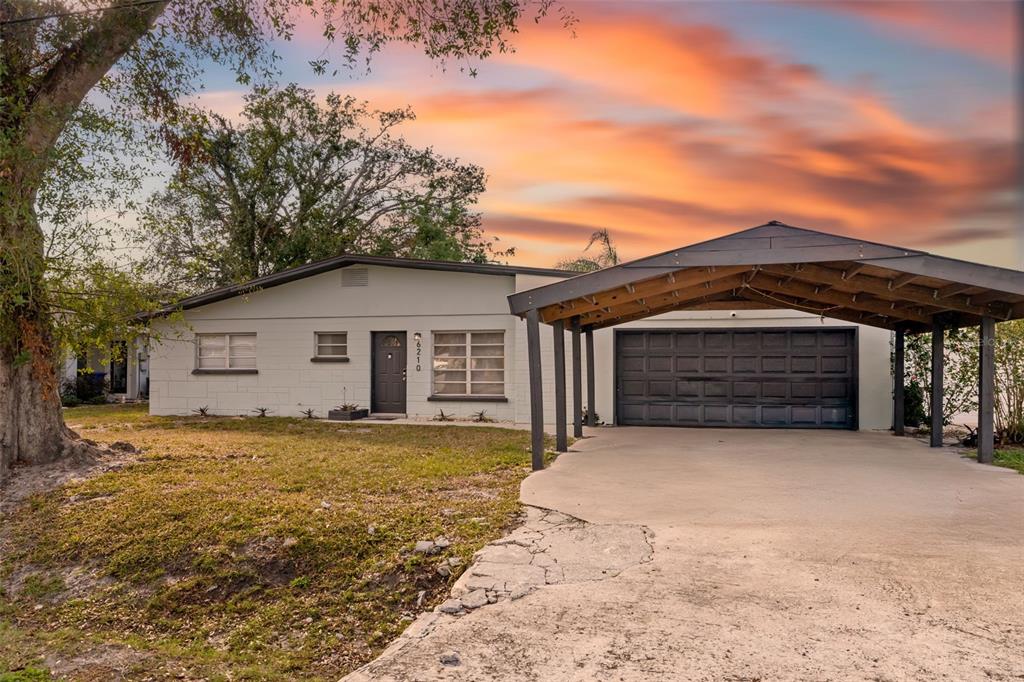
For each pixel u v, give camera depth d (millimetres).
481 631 4066
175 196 19938
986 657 3525
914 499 6941
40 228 8617
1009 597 4258
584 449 10766
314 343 16234
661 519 6234
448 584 5129
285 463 9281
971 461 9406
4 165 7918
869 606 4168
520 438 12078
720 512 6473
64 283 9062
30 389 9062
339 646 4719
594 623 4094
